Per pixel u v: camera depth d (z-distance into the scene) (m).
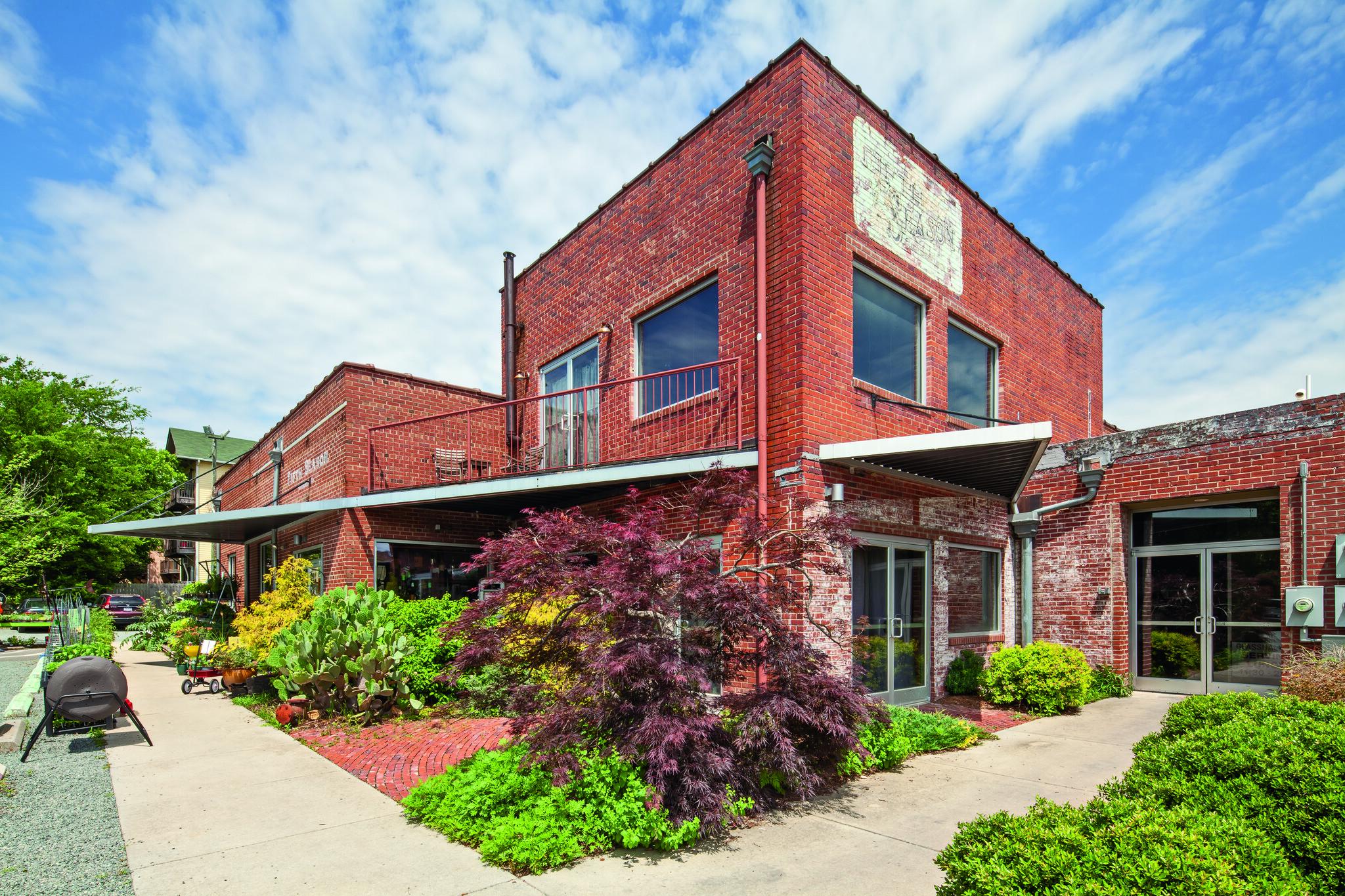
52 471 27.17
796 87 8.07
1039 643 9.06
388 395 11.78
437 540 11.63
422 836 4.62
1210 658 9.23
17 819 4.96
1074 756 6.68
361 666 7.92
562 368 12.16
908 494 8.84
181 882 3.90
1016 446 7.00
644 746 4.63
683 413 9.23
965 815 5.05
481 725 7.68
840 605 7.63
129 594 31.28
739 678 5.54
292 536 13.73
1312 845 2.75
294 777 5.98
